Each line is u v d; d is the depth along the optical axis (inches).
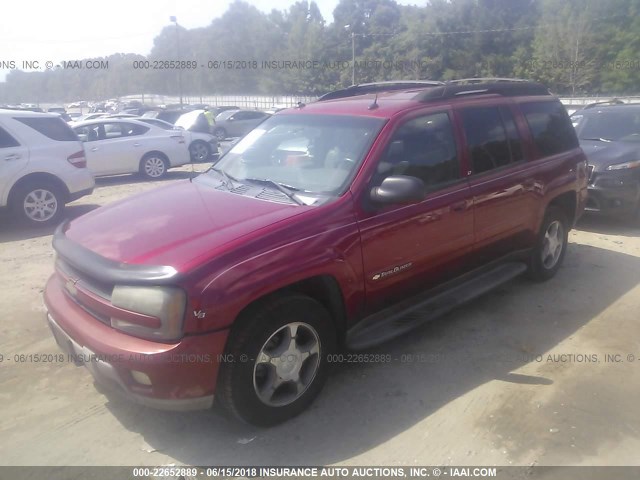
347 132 160.6
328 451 126.2
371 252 145.6
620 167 301.6
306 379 138.1
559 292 216.8
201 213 141.3
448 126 173.9
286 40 2235.5
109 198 430.6
